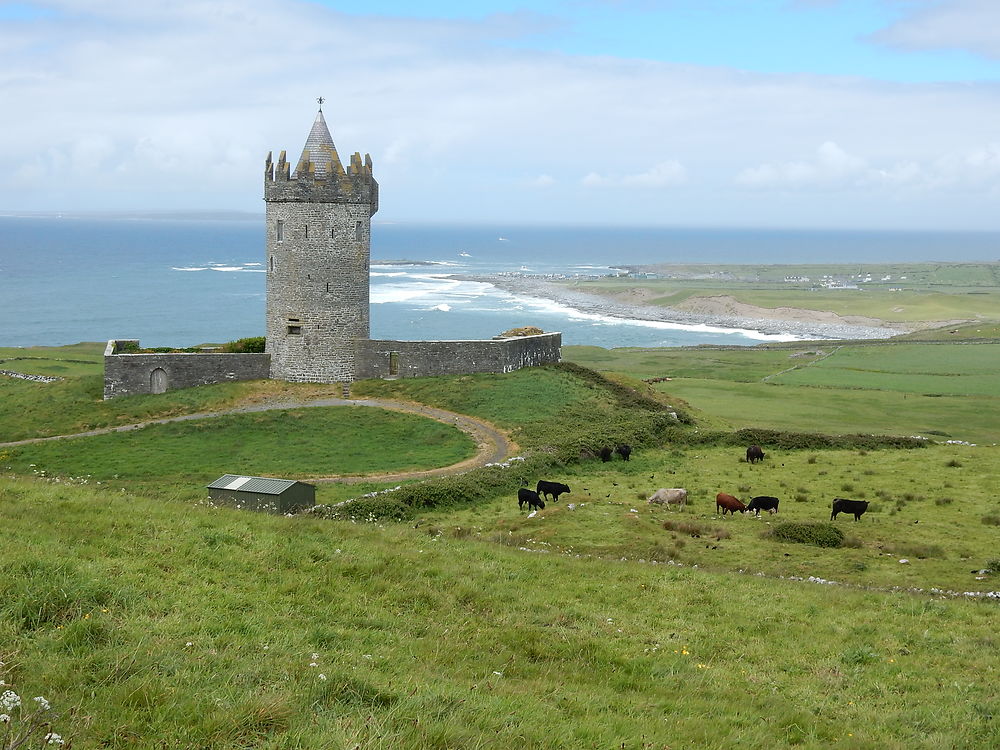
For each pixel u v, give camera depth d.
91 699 11.98
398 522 35.97
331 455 48.97
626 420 55.66
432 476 44.66
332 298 60.84
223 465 46.91
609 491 41.50
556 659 17.83
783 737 14.73
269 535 23.38
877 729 15.41
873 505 38.06
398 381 61.16
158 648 14.41
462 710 13.36
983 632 21.44
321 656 15.41
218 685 13.16
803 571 28.92
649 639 19.77
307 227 60.09
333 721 12.23
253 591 18.86
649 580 24.88
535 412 56.19
